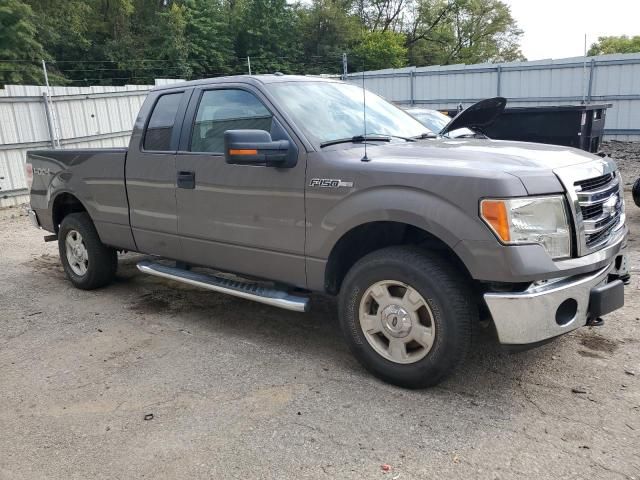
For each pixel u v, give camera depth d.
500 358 3.93
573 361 3.85
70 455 3.00
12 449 3.07
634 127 19.19
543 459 2.80
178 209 4.61
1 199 11.90
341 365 3.93
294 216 3.84
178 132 4.63
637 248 6.68
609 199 3.54
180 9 39.44
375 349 3.61
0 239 8.80
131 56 38.38
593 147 9.88
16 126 12.19
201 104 4.54
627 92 19.05
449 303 3.23
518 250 3.02
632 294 5.09
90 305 5.41
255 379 3.76
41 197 6.10
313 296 5.44
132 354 4.24
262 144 3.69
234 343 4.38
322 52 41.75
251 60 40.66
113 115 14.91
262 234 4.05
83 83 37.56
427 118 8.48
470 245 3.10
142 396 3.59
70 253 5.94
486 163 3.30
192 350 4.27
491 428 3.09
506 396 3.43
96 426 3.26
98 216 5.39
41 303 5.53
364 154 3.71
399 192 3.34
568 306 3.21
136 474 2.81
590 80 19.48
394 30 53.28
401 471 2.75
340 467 2.80
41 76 29.42
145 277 6.29
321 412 3.31
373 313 3.63
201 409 3.40
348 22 43.22
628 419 3.13
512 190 3.03
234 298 5.48
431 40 55.06
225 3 42.75
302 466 2.82
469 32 56.06
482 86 21.27
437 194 3.20
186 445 3.04
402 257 3.39
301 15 42.47
